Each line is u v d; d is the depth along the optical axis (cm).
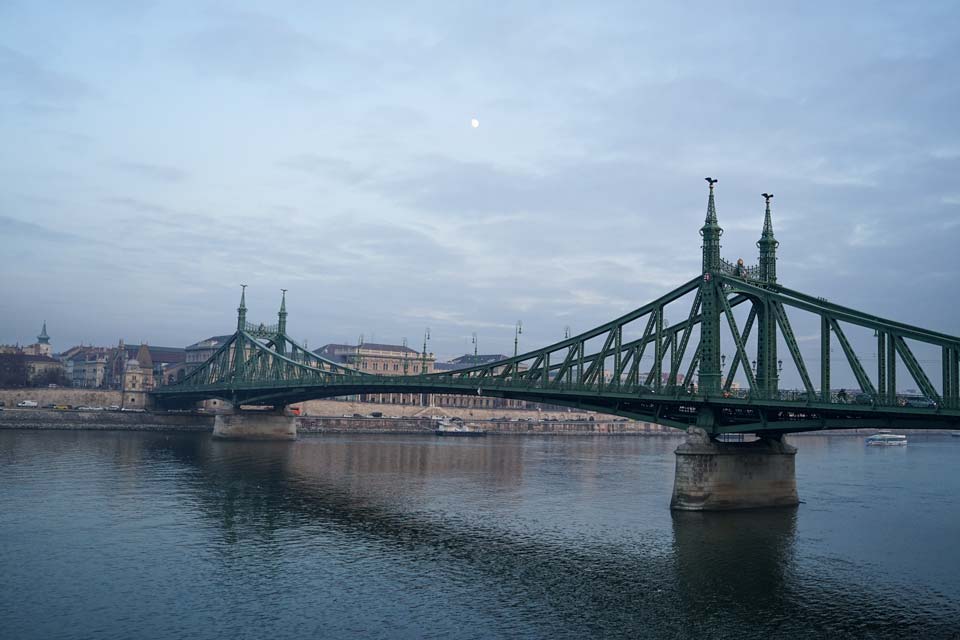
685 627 4884
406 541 6931
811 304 7362
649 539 6994
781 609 5200
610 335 8969
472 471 12181
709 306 8112
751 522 7631
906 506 8750
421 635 4712
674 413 8594
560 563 6219
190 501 8581
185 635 4638
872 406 6531
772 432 8394
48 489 9044
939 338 6338
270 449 15362
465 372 10962
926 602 5341
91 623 4788
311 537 7019
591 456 15600
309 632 4725
